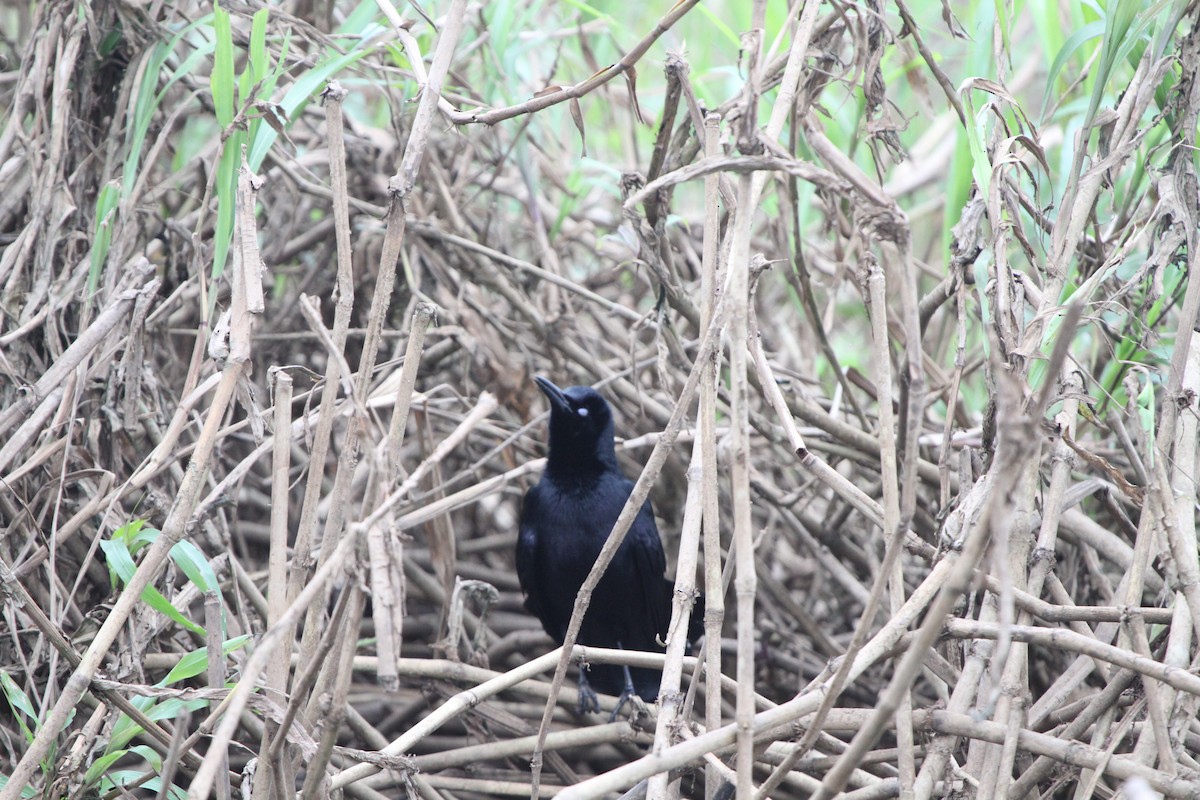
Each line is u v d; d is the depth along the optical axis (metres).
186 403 6.85
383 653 4.55
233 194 6.91
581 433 9.52
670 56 6.24
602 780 4.86
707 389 5.67
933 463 9.78
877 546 10.17
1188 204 6.66
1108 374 8.16
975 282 7.44
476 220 11.83
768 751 6.52
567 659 5.91
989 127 7.91
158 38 8.81
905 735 5.49
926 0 14.02
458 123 6.71
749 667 4.84
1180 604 5.86
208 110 9.64
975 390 11.62
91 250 8.15
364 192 10.83
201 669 6.07
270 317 11.05
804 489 9.83
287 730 5.18
